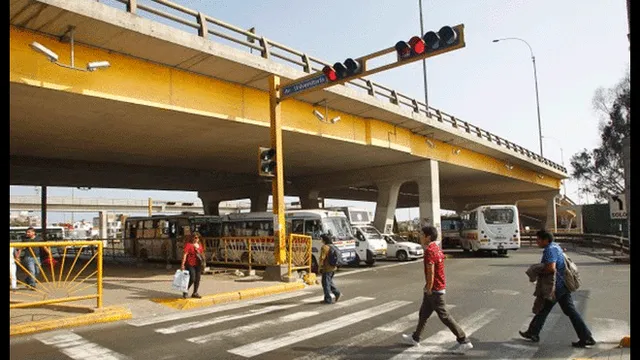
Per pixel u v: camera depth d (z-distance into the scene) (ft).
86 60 39.78
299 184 114.73
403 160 91.35
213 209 135.74
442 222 117.80
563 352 21.31
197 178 102.89
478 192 171.73
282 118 58.29
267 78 50.65
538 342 23.16
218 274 55.36
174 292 39.93
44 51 34.78
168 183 114.83
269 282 46.11
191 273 36.06
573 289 22.29
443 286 22.16
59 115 48.85
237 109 51.88
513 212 86.38
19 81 35.68
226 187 128.16
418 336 22.67
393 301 36.01
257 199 119.75
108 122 52.75
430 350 21.89
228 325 27.96
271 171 47.37
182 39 40.93
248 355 21.43
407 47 35.24
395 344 23.02
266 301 37.37
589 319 28.14
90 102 42.80
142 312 32.30
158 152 75.31
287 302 36.63
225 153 77.25
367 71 39.37
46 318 28.25
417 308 32.86
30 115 48.65
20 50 35.99
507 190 165.68
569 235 114.42
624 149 23.66
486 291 40.40
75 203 179.93
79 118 50.44
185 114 48.37
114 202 191.42
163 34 39.52
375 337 24.47
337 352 21.68
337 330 26.20
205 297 36.27
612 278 47.37
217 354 21.67
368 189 150.92
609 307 31.96
